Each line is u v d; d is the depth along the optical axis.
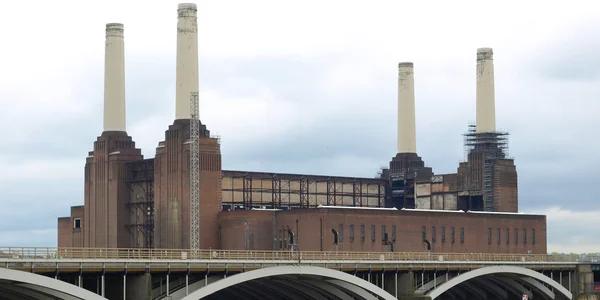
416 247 183.75
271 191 199.88
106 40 197.50
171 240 183.00
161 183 185.50
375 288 146.25
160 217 185.25
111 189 194.62
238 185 195.75
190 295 122.75
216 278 129.25
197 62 186.00
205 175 181.75
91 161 199.38
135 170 195.12
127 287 119.81
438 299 175.62
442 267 161.00
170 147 184.25
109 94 197.00
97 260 113.88
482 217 196.00
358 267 147.25
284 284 145.00
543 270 182.75
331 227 172.00
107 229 194.88
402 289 156.25
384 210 179.75
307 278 141.50
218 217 182.75
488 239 196.75
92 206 198.38
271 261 133.88
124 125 198.00
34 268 107.75
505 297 180.88
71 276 115.69
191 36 185.75
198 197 180.25
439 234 188.00
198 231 179.00
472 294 180.50
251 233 177.50
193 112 182.75
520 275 174.38
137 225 192.62
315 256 168.12
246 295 150.88
